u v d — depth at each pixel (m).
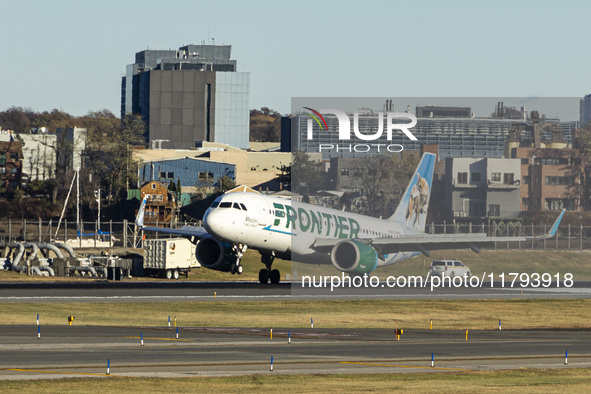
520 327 169.12
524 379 101.38
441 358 116.12
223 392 88.75
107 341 127.19
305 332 150.75
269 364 106.75
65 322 157.25
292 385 93.25
